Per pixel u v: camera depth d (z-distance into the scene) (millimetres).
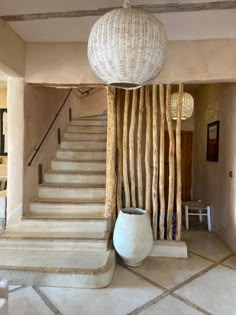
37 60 3498
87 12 2625
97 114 6992
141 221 3113
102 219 3559
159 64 1624
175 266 3205
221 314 2281
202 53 3301
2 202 3654
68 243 3279
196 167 5871
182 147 6164
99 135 5629
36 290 2631
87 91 7176
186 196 6207
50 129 4777
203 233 4527
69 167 4848
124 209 3484
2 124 4984
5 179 4758
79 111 7129
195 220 5355
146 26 1495
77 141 5414
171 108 3717
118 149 3646
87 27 3004
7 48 2963
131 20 1484
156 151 3545
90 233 3477
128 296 2537
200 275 2984
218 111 4500
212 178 4781
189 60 3322
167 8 2492
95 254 3150
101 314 2256
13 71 3172
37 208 3869
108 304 2402
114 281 2828
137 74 1584
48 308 2330
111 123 3594
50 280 2703
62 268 2764
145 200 3629
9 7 2543
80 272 2688
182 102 3531
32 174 3965
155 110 3525
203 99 5398
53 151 5000
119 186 3660
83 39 3381
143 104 3605
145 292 2613
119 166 3658
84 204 3863
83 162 4809
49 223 3566
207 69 3295
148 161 3576
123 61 1517
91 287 2672
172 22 2809
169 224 3580
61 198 4152
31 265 2838
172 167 3533
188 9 2516
